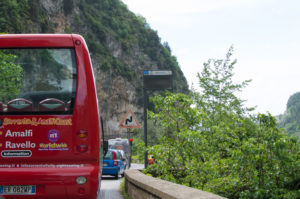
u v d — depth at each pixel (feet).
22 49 20.84
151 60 612.29
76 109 20.51
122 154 73.51
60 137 20.24
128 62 558.56
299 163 29.53
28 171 19.69
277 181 30.94
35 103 20.57
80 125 20.39
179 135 35.17
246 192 30.40
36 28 375.86
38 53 20.90
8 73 20.62
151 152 37.06
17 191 19.66
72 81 20.80
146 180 26.27
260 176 30.81
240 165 30.86
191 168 35.40
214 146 36.29
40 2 394.93
